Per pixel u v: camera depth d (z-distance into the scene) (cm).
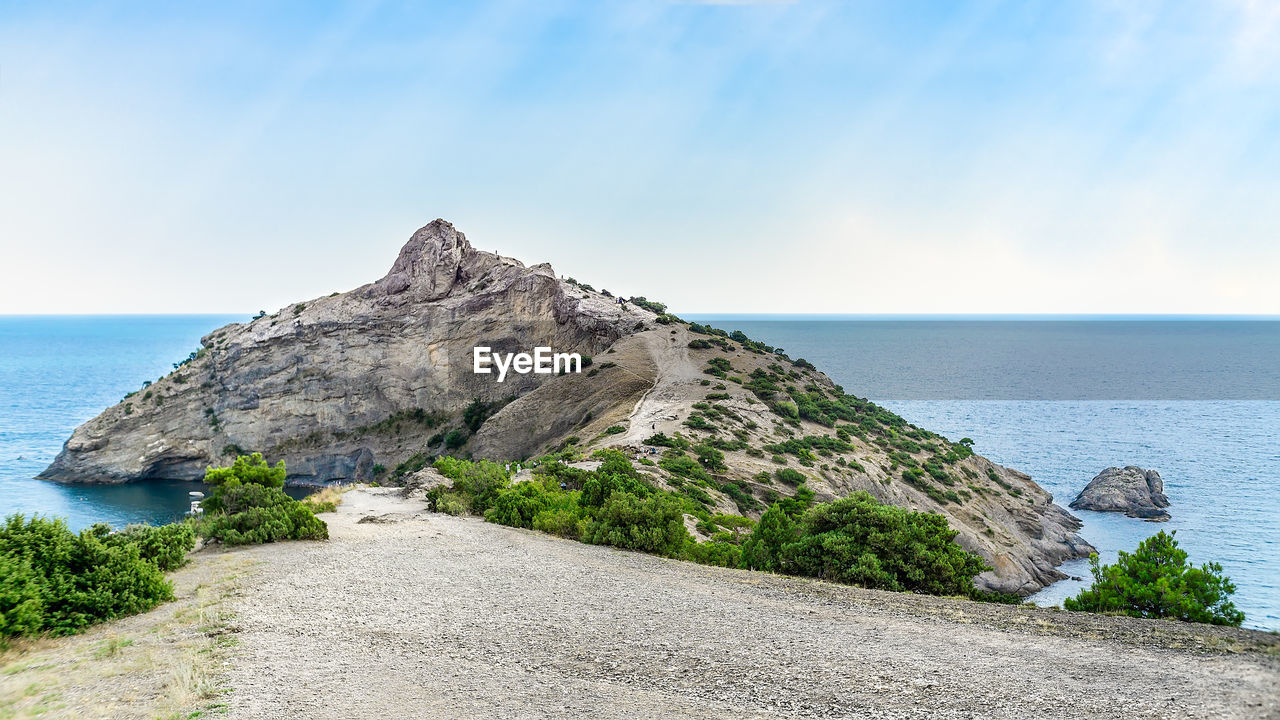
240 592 1534
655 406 8369
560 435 9275
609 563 1886
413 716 863
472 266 13600
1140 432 19025
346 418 12331
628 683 973
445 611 1370
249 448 12350
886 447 8506
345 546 2153
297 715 866
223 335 13888
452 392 12050
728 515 4459
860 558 1736
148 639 1198
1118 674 934
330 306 13112
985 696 881
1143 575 1471
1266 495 11962
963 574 1798
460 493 3344
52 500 11131
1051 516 8800
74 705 896
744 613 1338
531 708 887
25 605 1212
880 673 981
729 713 861
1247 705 800
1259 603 6750
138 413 12794
